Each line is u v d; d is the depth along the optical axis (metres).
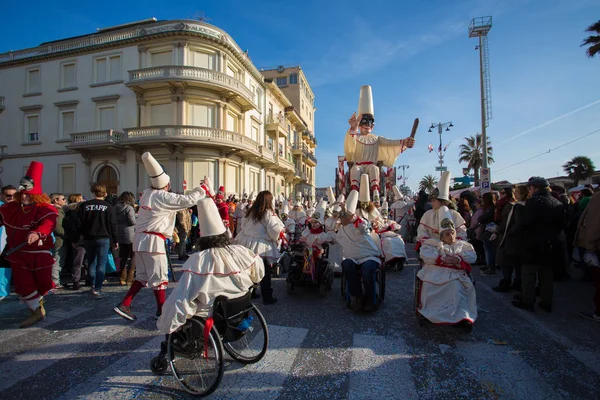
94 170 23.42
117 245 6.15
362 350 3.75
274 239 5.39
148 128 21.00
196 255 2.99
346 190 10.16
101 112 23.50
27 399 2.85
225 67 23.31
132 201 7.05
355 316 4.90
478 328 4.38
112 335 4.23
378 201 9.38
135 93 22.44
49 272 4.66
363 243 5.18
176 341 3.09
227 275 2.98
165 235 4.54
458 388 2.99
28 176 4.68
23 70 25.36
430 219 4.77
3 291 5.58
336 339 4.06
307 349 3.79
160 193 4.45
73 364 3.48
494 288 6.14
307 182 48.41
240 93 23.28
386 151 9.89
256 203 5.51
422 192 11.57
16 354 3.71
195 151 21.95
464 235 4.52
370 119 9.82
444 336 4.13
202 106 22.50
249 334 4.20
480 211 7.79
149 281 4.45
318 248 6.00
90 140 22.36
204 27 22.23
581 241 4.75
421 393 2.91
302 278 5.90
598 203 4.54
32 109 25.08
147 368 3.39
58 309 5.28
